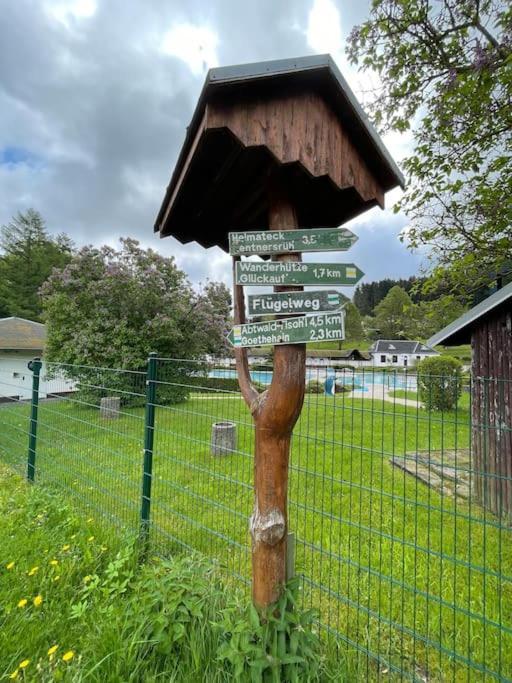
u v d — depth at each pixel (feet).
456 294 14.97
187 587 5.33
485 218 13.55
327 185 5.37
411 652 5.41
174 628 4.82
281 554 4.68
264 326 4.70
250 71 4.01
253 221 7.28
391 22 13.04
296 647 4.33
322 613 6.02
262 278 4.71
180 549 7.76
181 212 6.88
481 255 13.75
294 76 4.22
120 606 5.71
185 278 35.47
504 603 6.43
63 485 11.05
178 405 9.75
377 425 15.65
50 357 32.07
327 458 12.89
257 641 4.45
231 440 13.58
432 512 9.78
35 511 8.93
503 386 11.13
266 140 4.23
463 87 11.41
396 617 6.09
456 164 13.48
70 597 6.17
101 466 12.07
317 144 4.45
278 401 4.58
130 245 32.71
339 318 4.61
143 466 8.23
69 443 13.88
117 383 14.05
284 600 4.58
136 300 30.58
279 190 4.93
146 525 8.05
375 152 4.89
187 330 32.68
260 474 4.73
